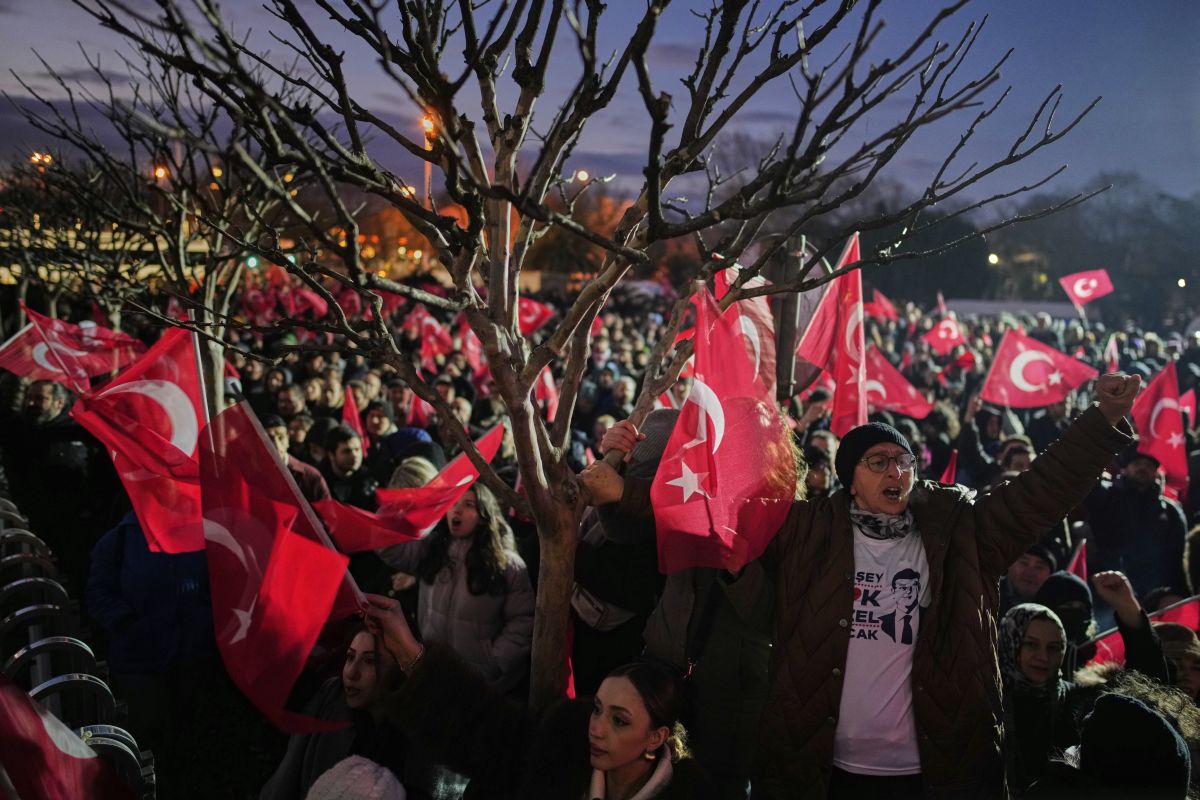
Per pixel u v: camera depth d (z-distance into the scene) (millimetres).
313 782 3244
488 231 2949
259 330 2826
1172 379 7875
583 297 2650
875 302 24531
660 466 3121
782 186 2174
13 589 4512
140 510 3795
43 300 14867
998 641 3826
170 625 4836
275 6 2535
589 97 2562
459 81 2162
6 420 7695
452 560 4418
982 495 3396
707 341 3246
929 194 2834
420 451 6082
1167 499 7082
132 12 1719
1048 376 9609
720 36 2729
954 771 3037
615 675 2922
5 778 2150
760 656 3543
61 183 5781
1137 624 3854
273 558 2863
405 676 3049
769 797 3172
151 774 3598
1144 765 2963
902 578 3168
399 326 22047
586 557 4078
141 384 3959
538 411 2992
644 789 2861
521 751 3059
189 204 5688
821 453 6020
